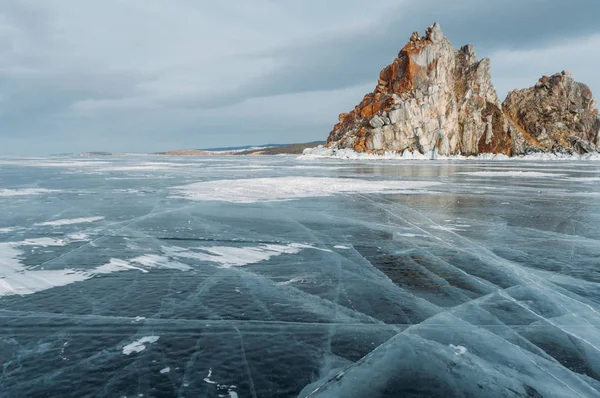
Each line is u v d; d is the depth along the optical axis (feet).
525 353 16.08
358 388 13.44
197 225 40.91
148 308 20.17
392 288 23.38
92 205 53.98
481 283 24.39
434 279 25.03
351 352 15.96
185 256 29.78
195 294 22.16
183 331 17.61
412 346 16.47
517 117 313.53
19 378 13.92
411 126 260.21
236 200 59.41
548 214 49.21
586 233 38.68
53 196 63.36
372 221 43.80
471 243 34.40
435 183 88.53
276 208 52.08
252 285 23.70
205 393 13.04
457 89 281.95
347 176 108.78
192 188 75.46
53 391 13.15
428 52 265.34
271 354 15.67
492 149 274.57
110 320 18.75
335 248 32.42
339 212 49.47
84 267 26.99
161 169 146.00
